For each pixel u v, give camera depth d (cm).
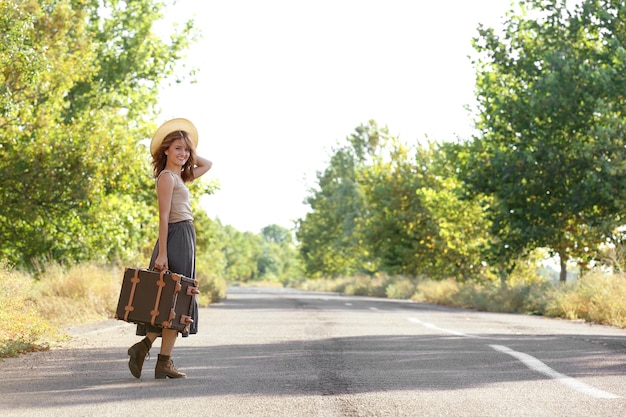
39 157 2392
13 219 2445
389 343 1329
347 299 4275
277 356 1123
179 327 853
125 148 2555
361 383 854
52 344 1290
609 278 2686
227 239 17900
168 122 905
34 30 2319
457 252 4962
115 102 3759
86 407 703
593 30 3669
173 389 807
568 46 3669
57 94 2528
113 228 2802
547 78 3334
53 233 2608
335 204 10194
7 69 1984
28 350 1179
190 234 890
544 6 3731
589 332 1697
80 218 2536
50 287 2170
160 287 845
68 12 2466
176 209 887
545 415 678
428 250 5762
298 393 784
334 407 708
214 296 3656
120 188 2623
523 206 3500
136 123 3838
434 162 5788
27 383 847
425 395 775
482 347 1246
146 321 844
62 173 2420
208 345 1295
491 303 3412
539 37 3853
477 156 3722
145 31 4006
